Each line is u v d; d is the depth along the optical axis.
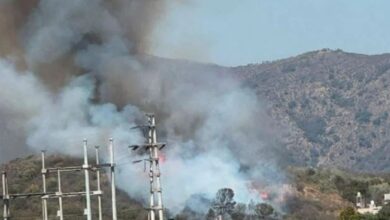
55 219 168.88
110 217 169.25
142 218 159.62
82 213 170.38
